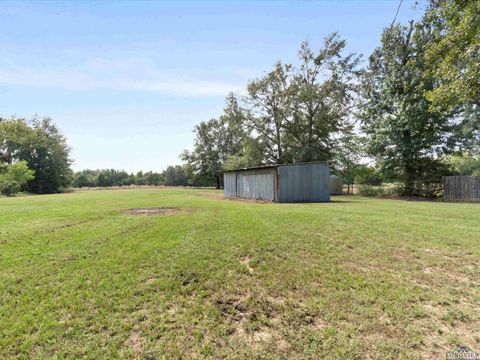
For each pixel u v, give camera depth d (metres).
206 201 14.65
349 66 22.53
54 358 1.97
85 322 2.44
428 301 2.78
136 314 2.57
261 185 15.88
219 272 3.55
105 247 4.78
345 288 3.07
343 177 25.89
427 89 15.49
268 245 4.71
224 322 2.45
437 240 4.93
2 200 17.33
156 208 10.92
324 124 24.52
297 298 2.87
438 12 9.45
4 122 38.25
